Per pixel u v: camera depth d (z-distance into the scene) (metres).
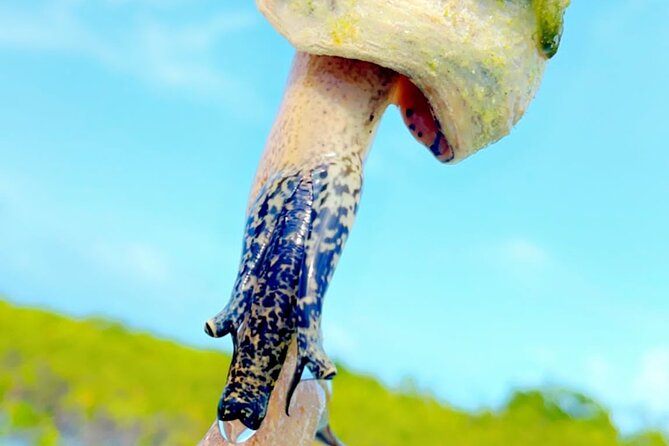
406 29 0.48
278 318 0.47
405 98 0.52
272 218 0.49
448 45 0.48
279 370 0.47
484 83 0.49
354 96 0.51
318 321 0.47
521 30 0.49
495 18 0.49
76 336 2.28
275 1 0.49
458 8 0.48
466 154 0.51
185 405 2.15
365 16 0.48
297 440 0.52
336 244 0.48
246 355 0.47
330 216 0.48
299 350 0.46
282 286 0.47
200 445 0.54
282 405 0.52
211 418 2.13
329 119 0.50
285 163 0.50
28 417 1.95
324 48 0.49
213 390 2.24
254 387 0.47
